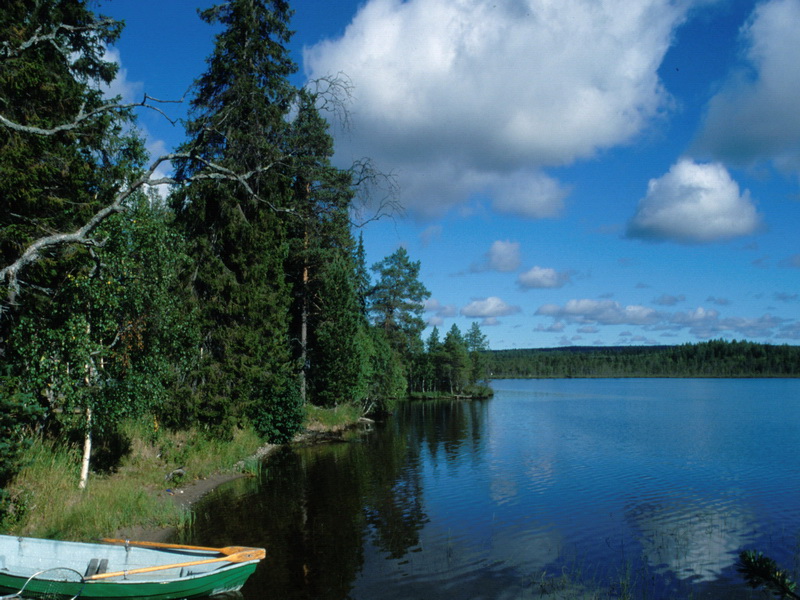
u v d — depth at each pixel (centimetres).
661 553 1287
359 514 1571
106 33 1661
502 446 3022
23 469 1307
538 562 1220
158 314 1490
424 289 6725
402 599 1013
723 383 15088
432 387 9150
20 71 1209
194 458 2027
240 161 1866
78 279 1284
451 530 1444
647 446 3094
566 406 6450
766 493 1928
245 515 1538
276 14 2458
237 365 2344
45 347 1281
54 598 898
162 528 1384
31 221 1288
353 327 3781
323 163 2827
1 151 1181
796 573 1148
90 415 1437
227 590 1004
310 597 1012
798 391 10350
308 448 2838
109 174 1644
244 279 2412
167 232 1542
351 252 4172
